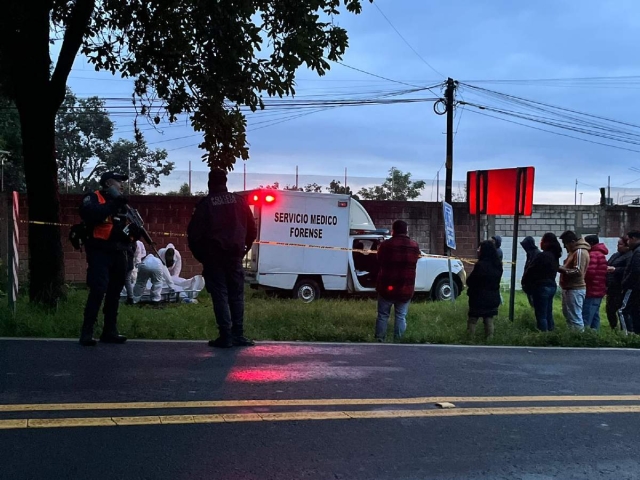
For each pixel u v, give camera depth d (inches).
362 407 179.2
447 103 815.1
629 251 441.4
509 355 273.3
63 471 127.4
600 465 145.7
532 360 263.4
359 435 156.9
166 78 422.3
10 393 174.6
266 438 151.3
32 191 367.9
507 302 610.9
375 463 140.3
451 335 325.4
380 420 168.9
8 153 909.2
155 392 181.6
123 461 133.7
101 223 239.6
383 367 231.9
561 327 415.2
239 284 258.4
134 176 1416.1
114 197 241.8
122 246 245.3
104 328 251.4
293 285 576.7
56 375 194.7
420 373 225.3
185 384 191.9
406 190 935.0
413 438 157.0
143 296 478.6
